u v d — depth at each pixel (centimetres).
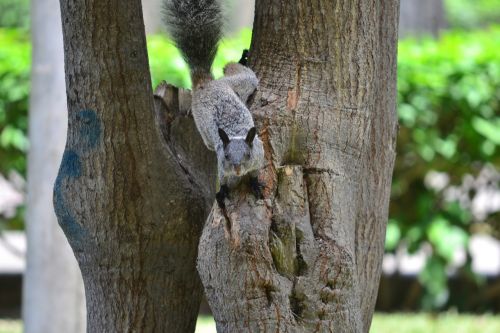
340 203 966
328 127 989
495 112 1950
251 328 883
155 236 1027
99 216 1006
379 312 2295
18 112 2028
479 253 2966
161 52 1903
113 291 1049
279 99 1005
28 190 1606
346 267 916
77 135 993
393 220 2006
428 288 2091
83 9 934
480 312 2248
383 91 1073
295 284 895
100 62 952
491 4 4722
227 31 1163
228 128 1030
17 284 2467
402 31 2766
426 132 1923
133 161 988
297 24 1022
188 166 1098
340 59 1012
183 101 1143
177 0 1141
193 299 1088
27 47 2131
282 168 948
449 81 1909
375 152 1072
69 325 1568
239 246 888
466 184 2059
